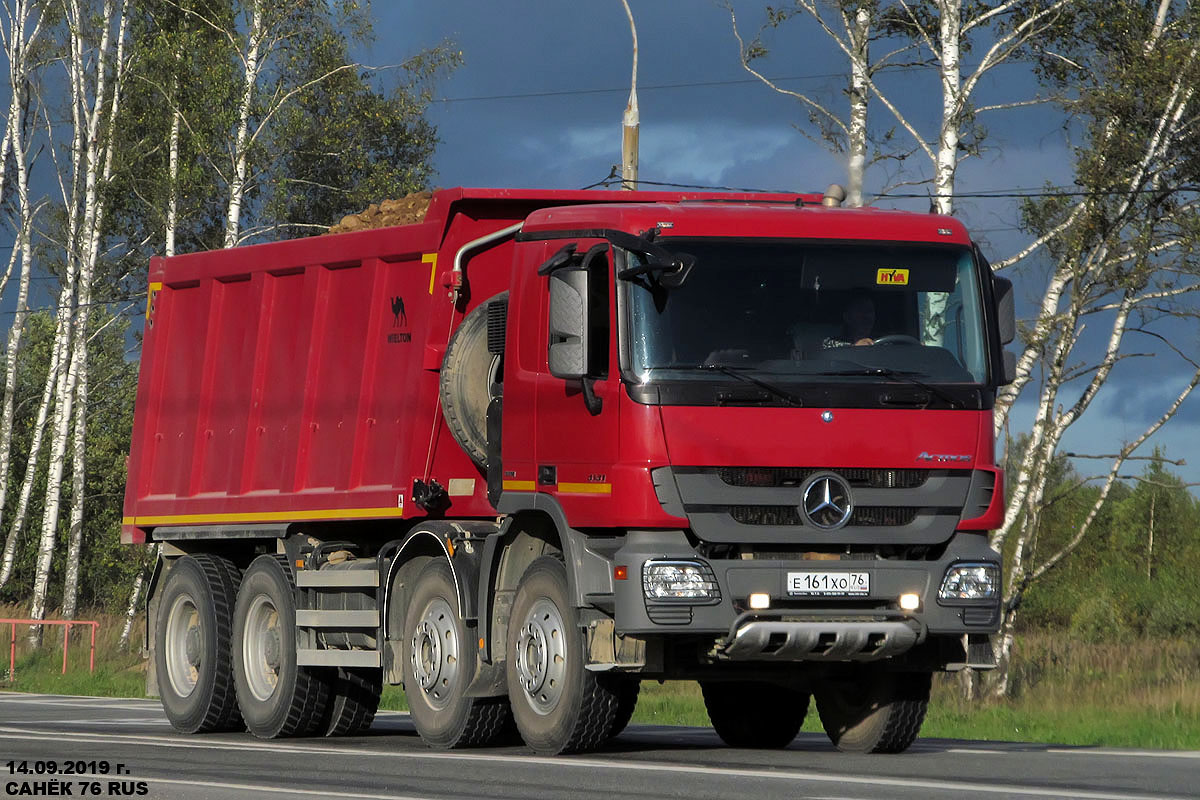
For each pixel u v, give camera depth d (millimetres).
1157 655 56469
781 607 19188
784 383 19266
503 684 21359
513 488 21094
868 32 54281
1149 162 52094
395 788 16156
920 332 20062
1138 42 52531
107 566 81312
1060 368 52500
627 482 18969
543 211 21297
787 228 20031
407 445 23797
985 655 20031
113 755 20625
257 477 27594
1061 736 31969
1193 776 18016
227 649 27422
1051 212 52625
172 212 71750
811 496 19203
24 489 81438
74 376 76062
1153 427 52344
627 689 20422
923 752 22016
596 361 19547
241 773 17922
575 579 19641
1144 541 129625
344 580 24594
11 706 36000
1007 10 54375
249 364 28016
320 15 73000
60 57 79562
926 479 19625
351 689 25969
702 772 17766
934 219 20641
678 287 19438
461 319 23484
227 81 71062
